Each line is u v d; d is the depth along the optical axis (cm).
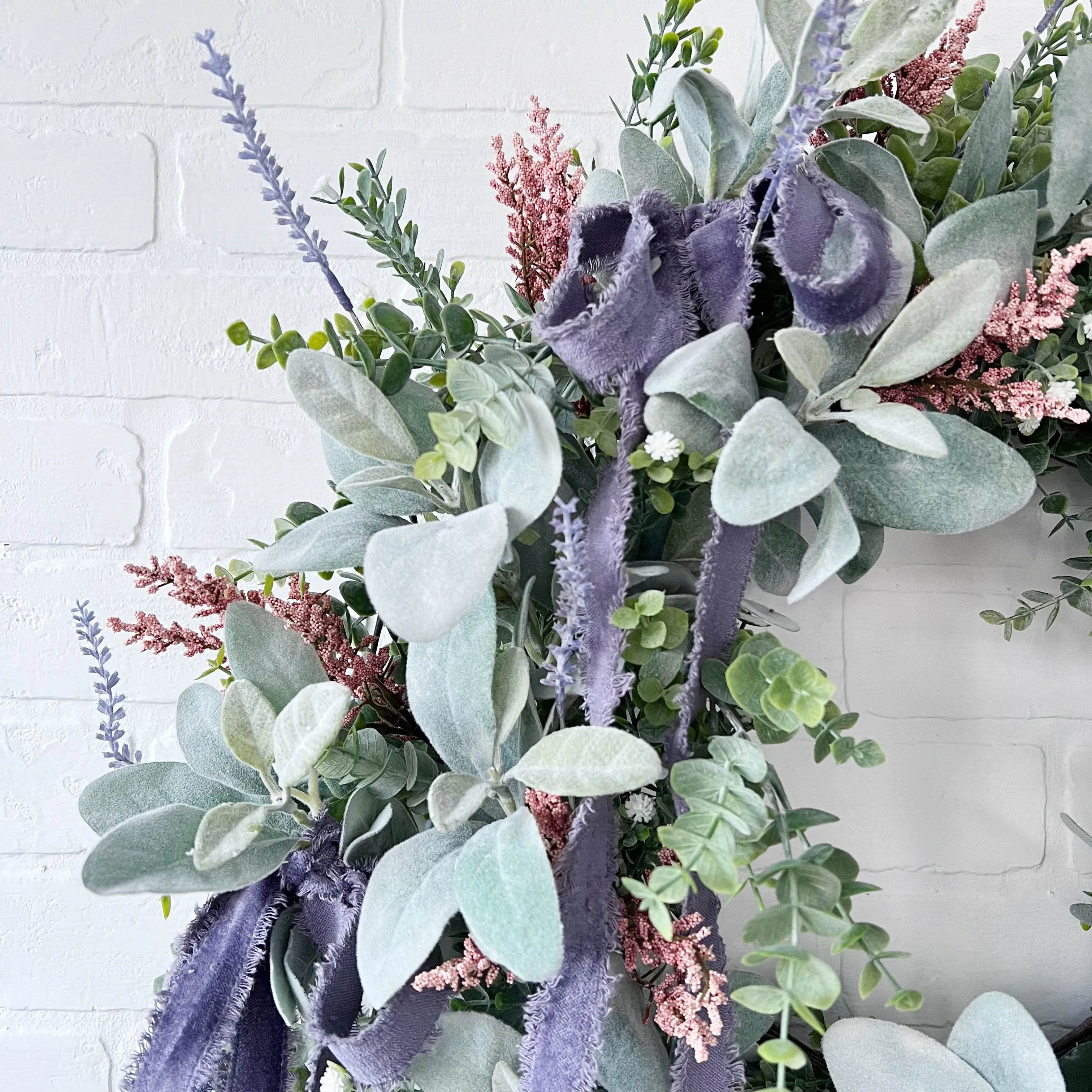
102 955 80
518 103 77
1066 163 46
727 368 42
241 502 78
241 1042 53
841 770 69
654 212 48
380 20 76
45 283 77
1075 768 69
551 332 43
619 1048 50
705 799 42
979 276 42
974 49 74
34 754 79
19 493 78
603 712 44
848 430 48
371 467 53
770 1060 38
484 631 47
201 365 78
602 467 53
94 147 77
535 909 40
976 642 69
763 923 41
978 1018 52
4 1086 81
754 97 53
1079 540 68
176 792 54
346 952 49
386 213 53
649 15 76
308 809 55
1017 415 48
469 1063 52
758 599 69
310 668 52
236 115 48
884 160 48
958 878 69
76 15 76
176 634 56
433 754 59
